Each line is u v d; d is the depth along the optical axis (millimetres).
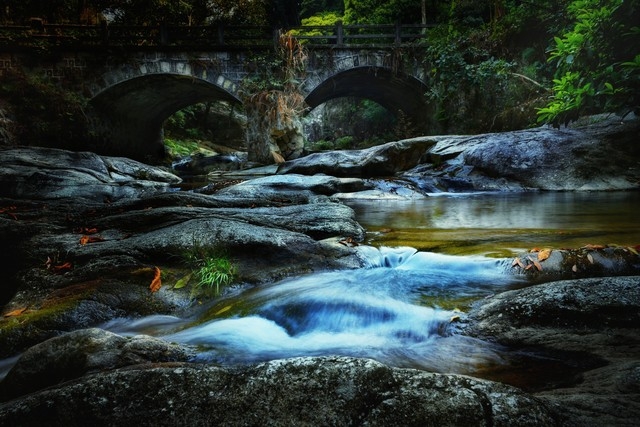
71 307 2771
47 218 5098
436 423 1149
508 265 3125
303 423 1192
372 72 17688
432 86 16891
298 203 6812
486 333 2240
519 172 8828
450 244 3820
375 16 21859
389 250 3717
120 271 3262
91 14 21234
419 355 2092
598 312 2172
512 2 15234
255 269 3461
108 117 18000
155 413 1249
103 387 1338
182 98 20438
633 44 5035
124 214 4648
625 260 2979
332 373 1335
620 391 1407
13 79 15523
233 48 16500
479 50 14914
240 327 2602
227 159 20375
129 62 16297
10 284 3594
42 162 9539
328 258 3598
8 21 19094
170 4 21453
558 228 4336
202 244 3576
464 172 9469
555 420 1159
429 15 21703
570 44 5480
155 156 23078
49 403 1301
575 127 9539
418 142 10828
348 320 2568
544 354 1990
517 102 13125
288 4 30859
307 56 16750
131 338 2145
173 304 3033
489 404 1196
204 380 1358
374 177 10500
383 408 1212
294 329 2572
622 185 8039
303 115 16953
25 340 2564
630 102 5387
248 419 1219
